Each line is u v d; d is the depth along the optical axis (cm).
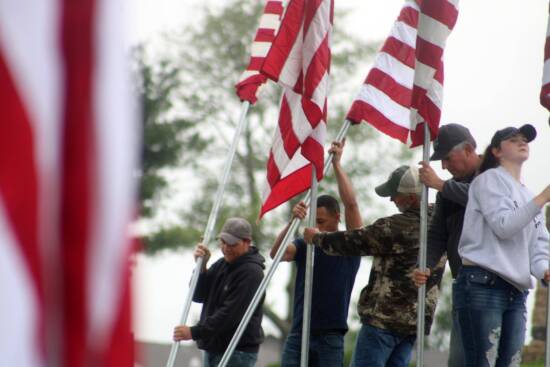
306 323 1327
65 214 403
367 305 1329
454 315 1227
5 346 393
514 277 1187
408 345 1338
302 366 1326
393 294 1311
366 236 1305
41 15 404
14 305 394
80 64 406
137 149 441
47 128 403
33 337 396
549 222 1369
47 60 404
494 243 1195
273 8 1652
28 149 401
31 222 399
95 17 406
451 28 1309
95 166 405
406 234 1304
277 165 1452
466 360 1201
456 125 1314
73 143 404
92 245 404
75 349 402
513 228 1162
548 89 1373
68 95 405
